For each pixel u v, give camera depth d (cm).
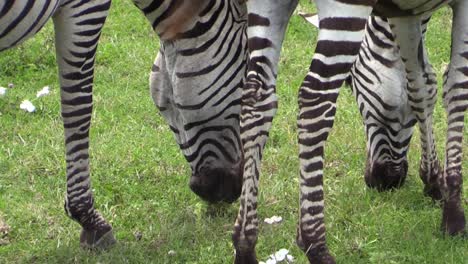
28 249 902
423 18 866
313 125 718
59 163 1071
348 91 1235
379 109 941
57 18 820
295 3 753
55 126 1161
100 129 1155
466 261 838
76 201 883
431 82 910
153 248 893
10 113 1196
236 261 771
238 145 895
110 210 975
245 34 868
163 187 1027
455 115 851
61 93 856
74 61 838
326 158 1080
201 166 902
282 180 1024
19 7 742
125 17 1504
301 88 719
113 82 1288
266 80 746
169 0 837
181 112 880
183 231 910
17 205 984
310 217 736
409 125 949
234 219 944
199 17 842
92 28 831
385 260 847
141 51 1382
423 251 859
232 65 866
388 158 966
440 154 1084
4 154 1094
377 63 934
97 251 888
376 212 942
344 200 967
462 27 830
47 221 954
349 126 1144
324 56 707
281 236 891
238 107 880
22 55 1352
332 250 869
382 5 802
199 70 859
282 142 1127
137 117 1190
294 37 1425
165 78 884
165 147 1112
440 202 955
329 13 704
